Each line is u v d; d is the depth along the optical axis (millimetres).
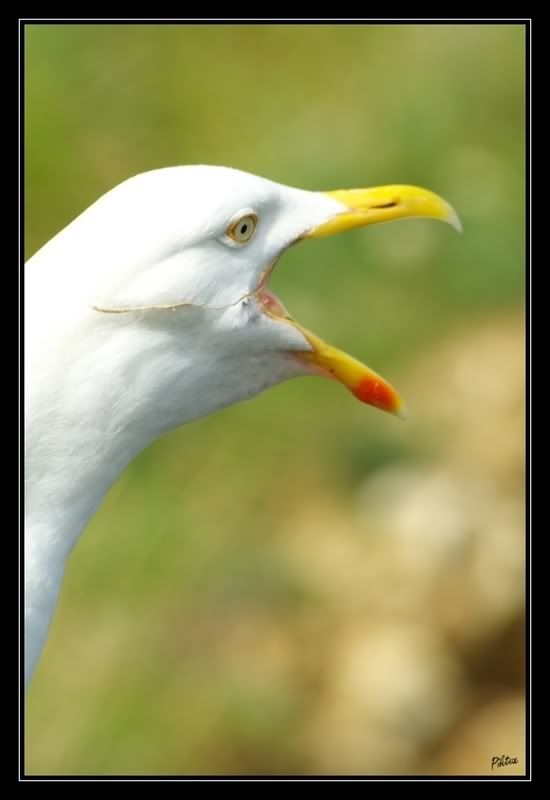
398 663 8492
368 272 11227
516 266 11445
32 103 11586
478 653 8695
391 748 8211
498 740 8266
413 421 10312
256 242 4566
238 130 12555
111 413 4230
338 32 13523
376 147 12352
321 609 8977
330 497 9820
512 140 12586
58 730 7996
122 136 11992
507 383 10430
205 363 4477
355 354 10711
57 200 11328
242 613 8914
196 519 9438
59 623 8547
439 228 11578
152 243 4215
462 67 13117
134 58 12555
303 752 8195
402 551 9195
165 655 8555
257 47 13227
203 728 8180
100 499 4375
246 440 10125
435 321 11133
